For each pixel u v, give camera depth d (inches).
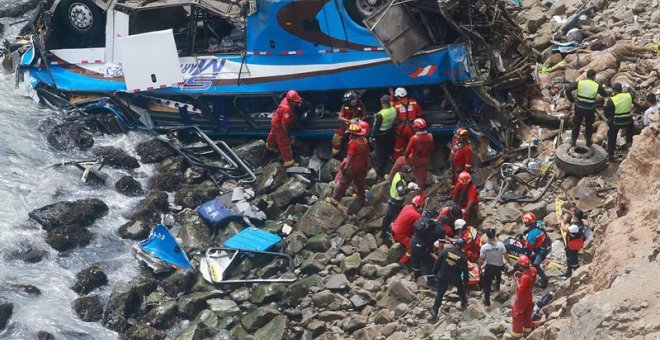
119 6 2891.2
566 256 2287.2
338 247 2488.9
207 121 2871.6
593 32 3065.9
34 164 2805.1
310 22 2689.5
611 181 2508.6
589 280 2031.3
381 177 2674.7
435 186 2605.8
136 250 2532.0
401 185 2406.5
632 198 2165.4
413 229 2354.8
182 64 2849.4
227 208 2613.2
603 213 2421.3
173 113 2896.2
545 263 2335.1
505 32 2726.4
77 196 2704.2
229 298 2410.2
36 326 2304.4
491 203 2529.5
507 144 2657.5
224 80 2797.7
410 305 2300.7
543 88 2864.2
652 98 2588.6
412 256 2319.1
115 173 2792.8
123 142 2901.1
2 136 2881.4
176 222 2647.6
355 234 2518.5
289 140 2733.8
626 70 2856.8
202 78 2819.9
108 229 2613.2
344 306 2348.7
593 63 2866.6
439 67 2615.7
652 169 2134.6
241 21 2775.6
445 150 2699.3
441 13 2541.8
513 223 2447.1
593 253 2229.3
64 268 2492.6
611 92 2802.7
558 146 2620.6
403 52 2600.9
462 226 2249.0
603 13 3154.5
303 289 2389.3
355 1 2650.1
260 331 2314.2
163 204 2674.7
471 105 2684.5
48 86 3019.2
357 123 2482.8
